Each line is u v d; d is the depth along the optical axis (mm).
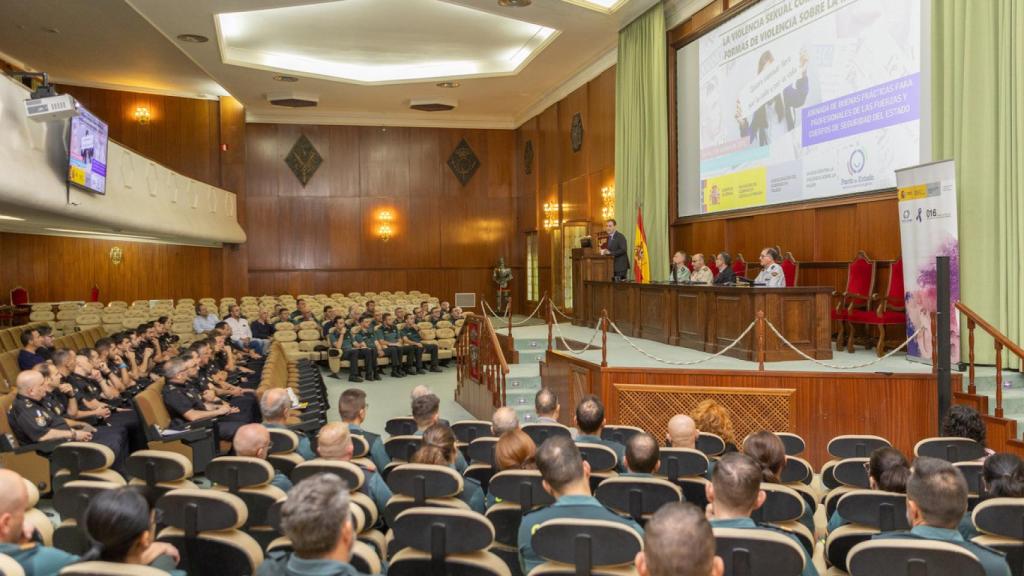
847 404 7371
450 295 23594
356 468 3473
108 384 8273
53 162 9383
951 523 2562
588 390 8383
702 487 3898
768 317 8062
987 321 7605
